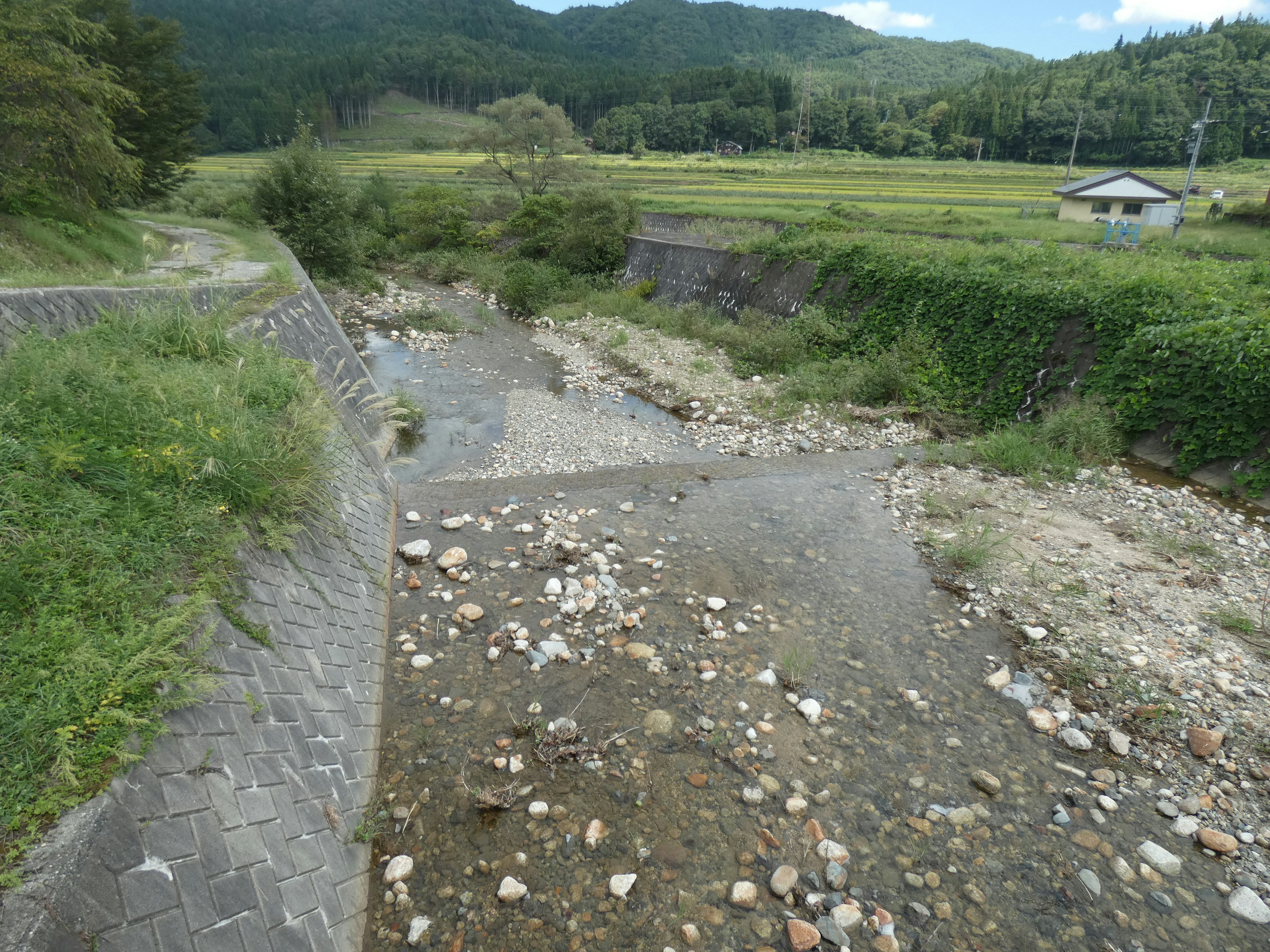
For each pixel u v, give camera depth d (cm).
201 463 439
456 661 599
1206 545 785
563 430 1243
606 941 372
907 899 400
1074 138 6369
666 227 3738
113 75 1511
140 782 265
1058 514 881
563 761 491
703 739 516
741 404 1380
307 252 2509
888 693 569
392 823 439
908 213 3644
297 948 307
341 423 799
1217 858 425
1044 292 1169
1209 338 925
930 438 1188
